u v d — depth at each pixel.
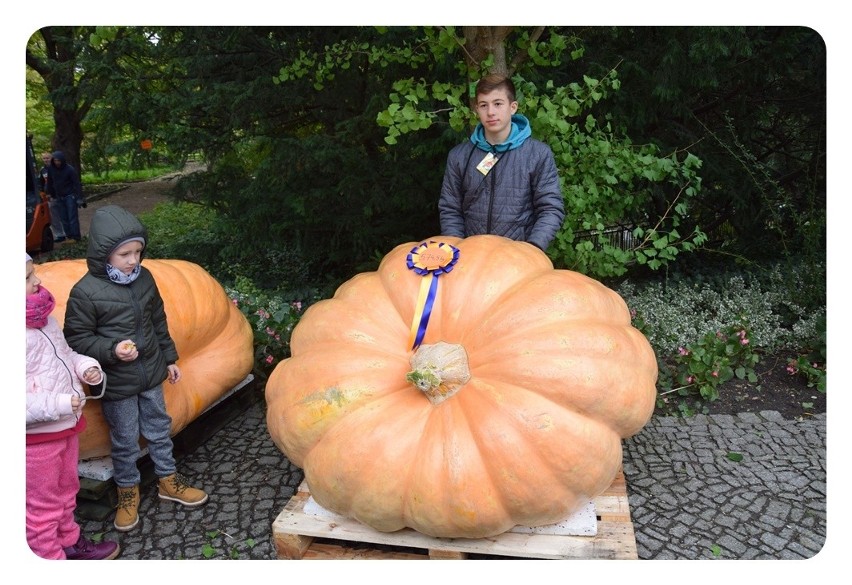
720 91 6.33
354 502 2.58
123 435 3.18
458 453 2.46
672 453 3.84
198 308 3.72
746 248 6.91
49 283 3.33
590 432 2.54
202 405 3.80
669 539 3.16
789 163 7.24
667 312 5.38
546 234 3.58
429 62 5.11
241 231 6.51
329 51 5.58
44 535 2.80
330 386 2.68
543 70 5.65
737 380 4.68
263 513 3.41
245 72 6.01
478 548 2.65
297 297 6.32
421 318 2.81
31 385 2.66
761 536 3.16
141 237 3.05
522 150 3.66
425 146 5.52
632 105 5.73
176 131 5.88
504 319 2.71
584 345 2.62
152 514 3.41
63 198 9.89
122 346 3.00
